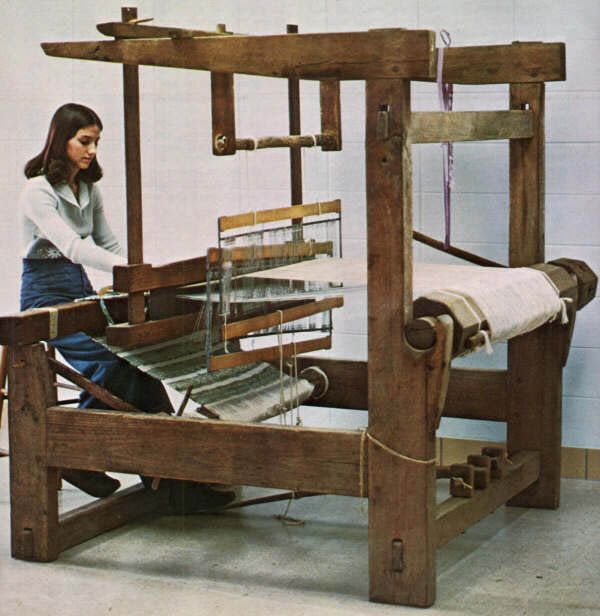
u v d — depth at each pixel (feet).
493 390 15.10
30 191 15.24
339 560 13.10
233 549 13.50
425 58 10.76
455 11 15.88
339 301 14.84
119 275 12.95
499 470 13.43
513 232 14.71
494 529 14.11
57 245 15.05
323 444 11.75
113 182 17.81
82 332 13.51
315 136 14.12
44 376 12.84
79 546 13.56
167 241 17.71
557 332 14.60
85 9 17.62
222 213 17.38
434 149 16.17
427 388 11.25
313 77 11.24
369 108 11.05
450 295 11.68
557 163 15.69
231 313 13.35
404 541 11.57
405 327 11.26
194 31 12.48
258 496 15.65
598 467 16.07
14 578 12.51
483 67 14.49
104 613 11.54
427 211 16.33
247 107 17.02
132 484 16.07
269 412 13.66
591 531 14.05
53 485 13.01
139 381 14.39
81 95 17.83
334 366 15.66
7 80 18.11
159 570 12.78
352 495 11.73
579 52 15.42
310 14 16.53
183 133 17.42
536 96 14.44
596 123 15.48
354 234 16.70
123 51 12.05
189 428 12.30
